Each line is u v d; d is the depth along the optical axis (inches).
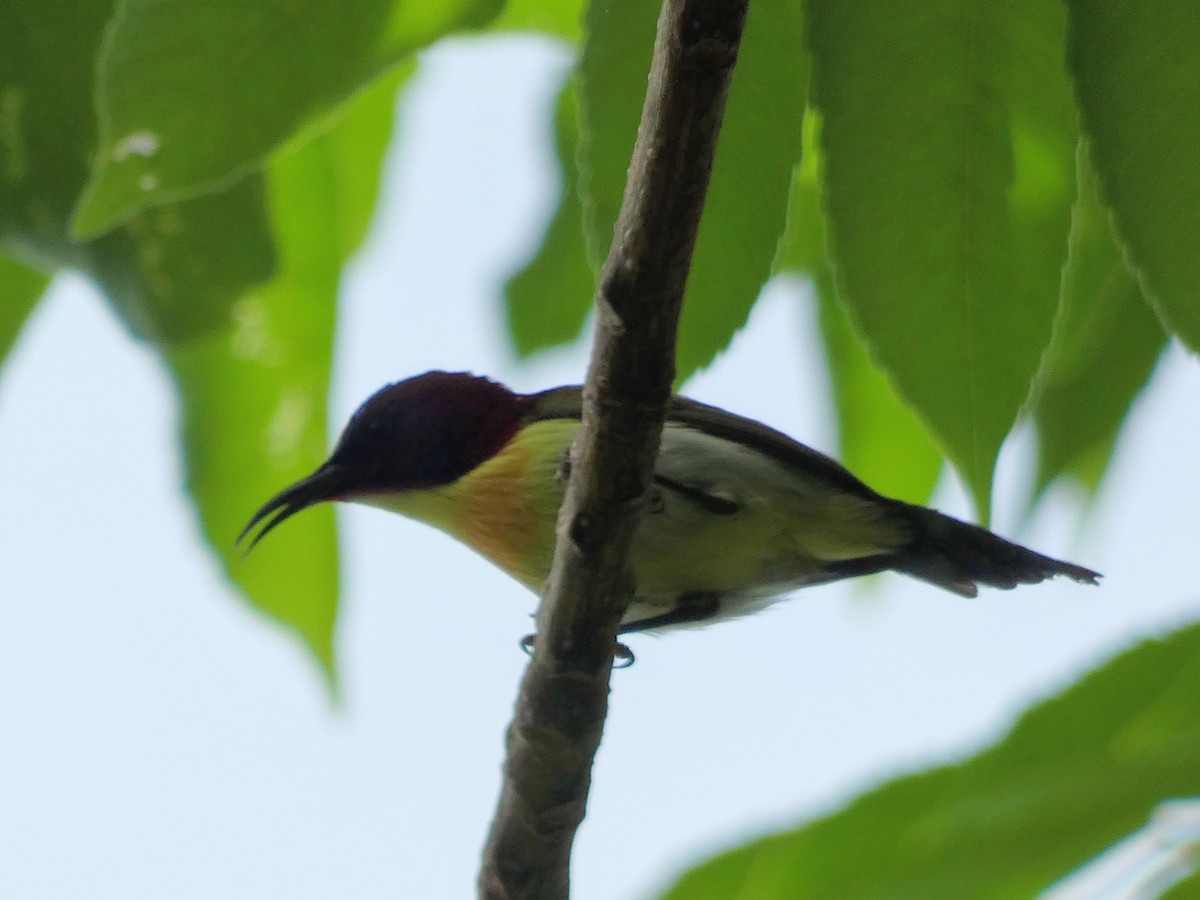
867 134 200.8
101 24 265.4
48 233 279.6
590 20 205.8
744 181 207.5
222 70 224.4
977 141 200.5
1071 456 287.4
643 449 196.5
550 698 219.3
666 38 164.7
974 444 207.9
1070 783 154.9
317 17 226.5
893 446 324.8
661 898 163.8
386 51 235.6
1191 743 156.4
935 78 198.7
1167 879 148.7
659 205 174.2
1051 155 200.5
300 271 351.3
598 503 201.2
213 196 297.1
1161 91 184.4
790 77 204.5
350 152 347.9
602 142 207.5
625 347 186.9
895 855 157.8
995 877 151.6
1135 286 275.4
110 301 296.2
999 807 155.3
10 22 262.8
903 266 204.5
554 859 232.2
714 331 210.8
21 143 271.0
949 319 205.8
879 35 197.5
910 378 207.2
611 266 181.8
